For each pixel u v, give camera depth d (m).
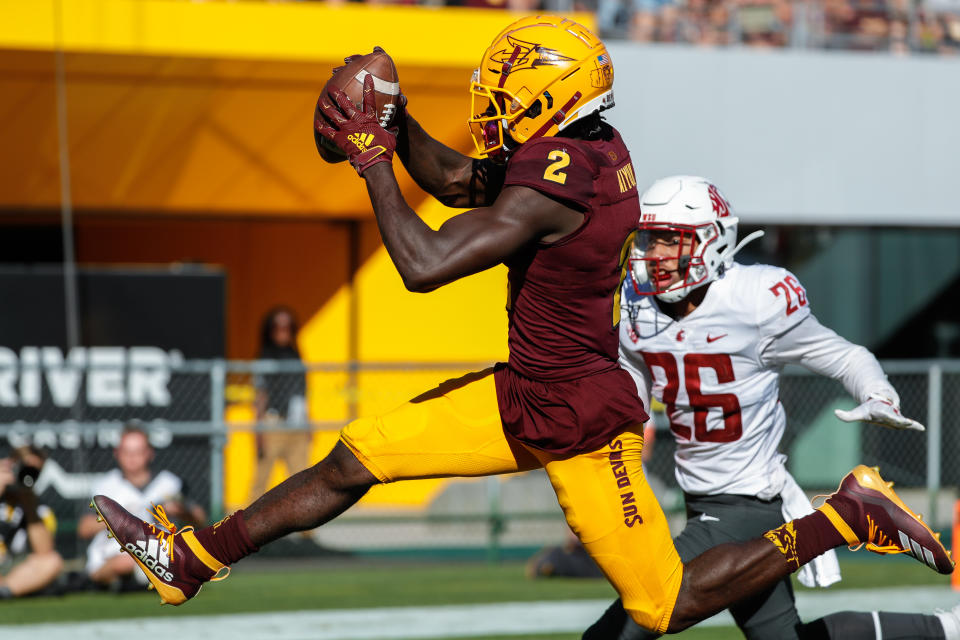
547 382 11.25
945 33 42.62
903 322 42.75
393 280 39.88
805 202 40.41
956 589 25.77
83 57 32.91
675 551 11.94
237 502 33.38
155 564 11.79
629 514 11.53
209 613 23.64
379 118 10.98
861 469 12.22
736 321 13.35
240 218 40.50
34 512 25.84
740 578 11.80
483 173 12.36
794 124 40.28
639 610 11.85
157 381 30.55
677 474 14.31
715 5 40.75
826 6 41.38
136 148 35.78
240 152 36.50
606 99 11.15
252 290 41.75
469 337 39.25
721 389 13.60
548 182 10.45
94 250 41.62
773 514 13.90
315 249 41.09
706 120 39.62
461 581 28.22
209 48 33.41
